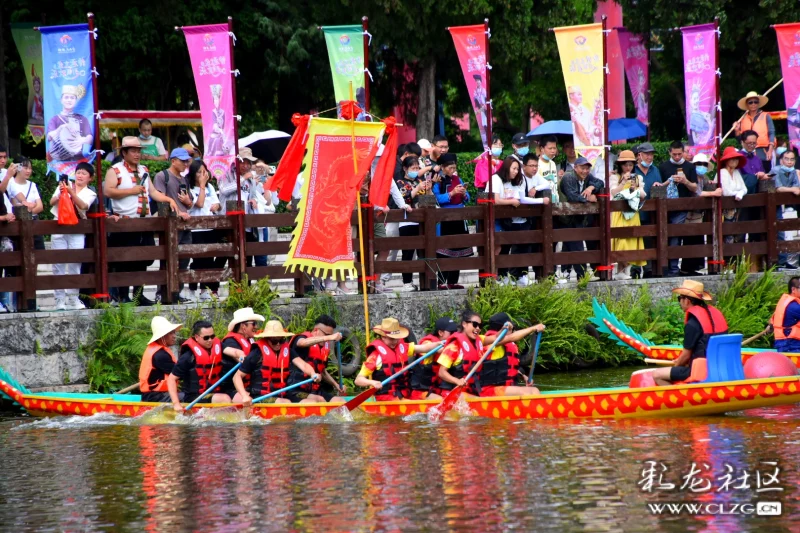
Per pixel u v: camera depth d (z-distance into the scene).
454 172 45.66
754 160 51.91
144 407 35.50
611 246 48.44
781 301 42.22
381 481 25.89
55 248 40.09
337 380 40.88
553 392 34.38
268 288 41.44
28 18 75.25
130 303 39.75
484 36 43.06
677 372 34.50
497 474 26.28
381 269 43.44
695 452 28.22
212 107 40.34
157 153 60.44
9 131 81.25
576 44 44.84
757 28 79.25
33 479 27.14
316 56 80.81
